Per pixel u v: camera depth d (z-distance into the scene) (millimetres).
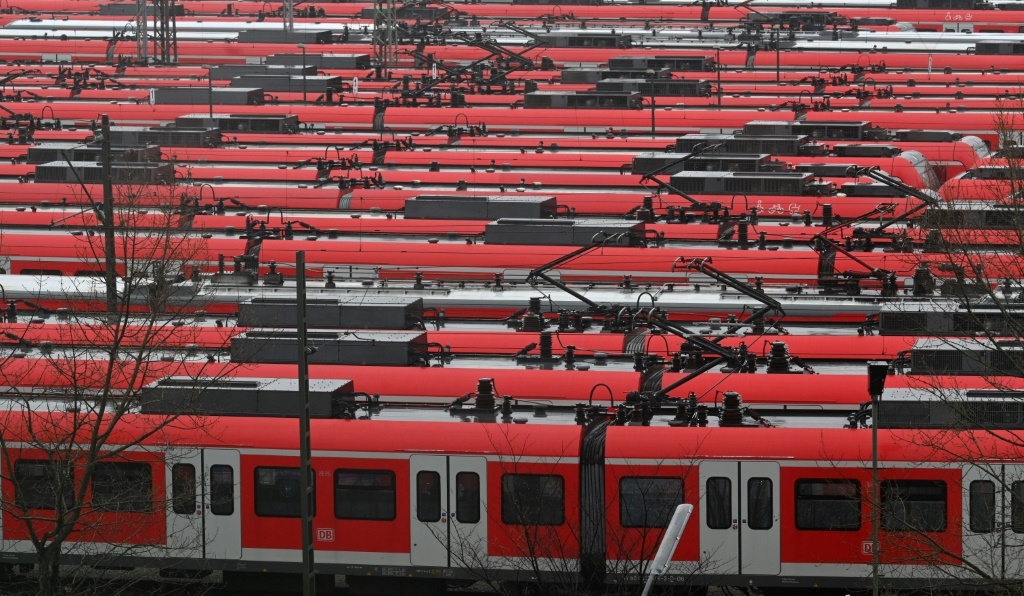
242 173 104562
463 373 52188
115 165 96250
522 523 42062
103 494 45625
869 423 45219
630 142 121375
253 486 45312
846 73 161625
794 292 66938
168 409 46344
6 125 131875
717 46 181250
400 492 44812
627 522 43906
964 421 41688
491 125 135375
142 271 50969
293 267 78188
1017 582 40469
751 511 43625
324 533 45156
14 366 52156
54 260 79500
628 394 46812
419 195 96438
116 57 191625
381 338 54188
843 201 91188
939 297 61344
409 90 147875
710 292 67625
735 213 91938
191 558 45812
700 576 43656
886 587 41812
